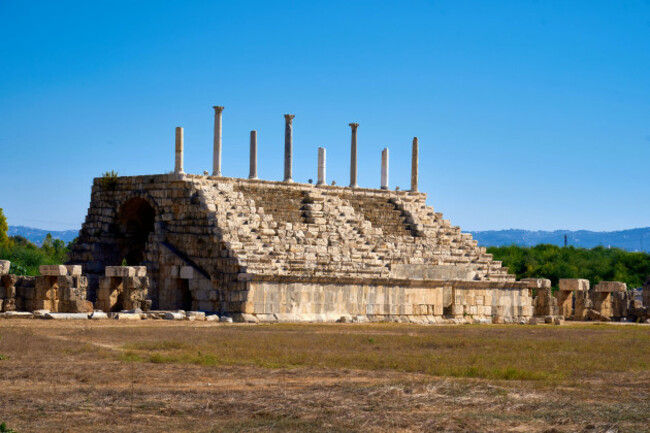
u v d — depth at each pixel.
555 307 93.25
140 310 70.12
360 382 34.50
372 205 93.88
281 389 32.41
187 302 78.62
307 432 25.89
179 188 80.44
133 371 35.81
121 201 83.88
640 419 28.19
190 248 78.06
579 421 27.77
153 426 26.28
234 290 74.00
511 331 66.75
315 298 77.12
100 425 26.27
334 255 81.94
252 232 79.50
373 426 26.61
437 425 26.83
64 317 65.50
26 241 191.62
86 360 39.59
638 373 38.84
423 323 83.38
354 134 97.44
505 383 34.81
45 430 25.53
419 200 99.69
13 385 32.31
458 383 34.09
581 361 42.69
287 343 48.50
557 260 150.88
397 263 86.06
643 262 150.12
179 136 81.50
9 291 71.25
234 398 30.45
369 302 80.62
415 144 101.06
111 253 84.81
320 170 94.31
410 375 36.75
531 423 27.41
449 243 93.94
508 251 155.38
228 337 51.84
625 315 95.00
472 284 88.50
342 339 52.34
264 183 88.00
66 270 71.00
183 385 33.19
